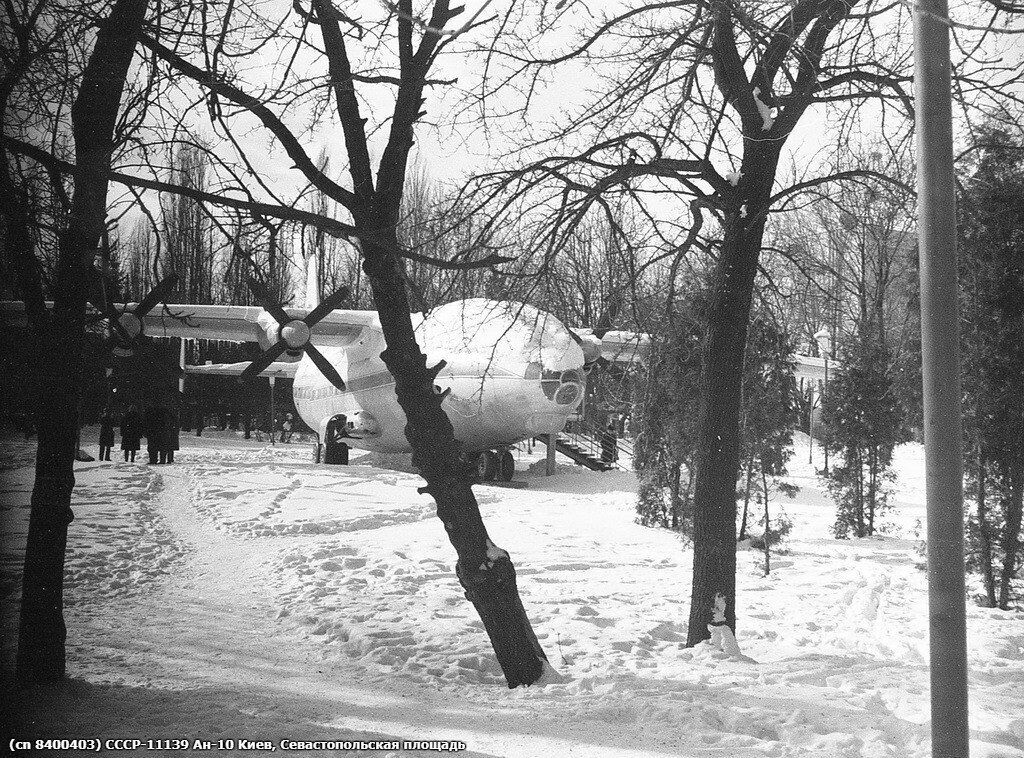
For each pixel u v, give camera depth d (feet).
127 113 20.07
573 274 27.25
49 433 20.49
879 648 29.71
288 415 182.29
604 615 33.42
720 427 26.94
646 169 24.79
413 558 46.01
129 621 29.25
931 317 13.64
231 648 25.75
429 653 25.46
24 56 18.12
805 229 37.29
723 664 24.31
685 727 17.74
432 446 23.21
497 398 85.56
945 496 13.43
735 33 24.86
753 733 17.74
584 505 76.79
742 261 26.66
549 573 44.55
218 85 20.04
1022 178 36.22
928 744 16.60
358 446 109.19
